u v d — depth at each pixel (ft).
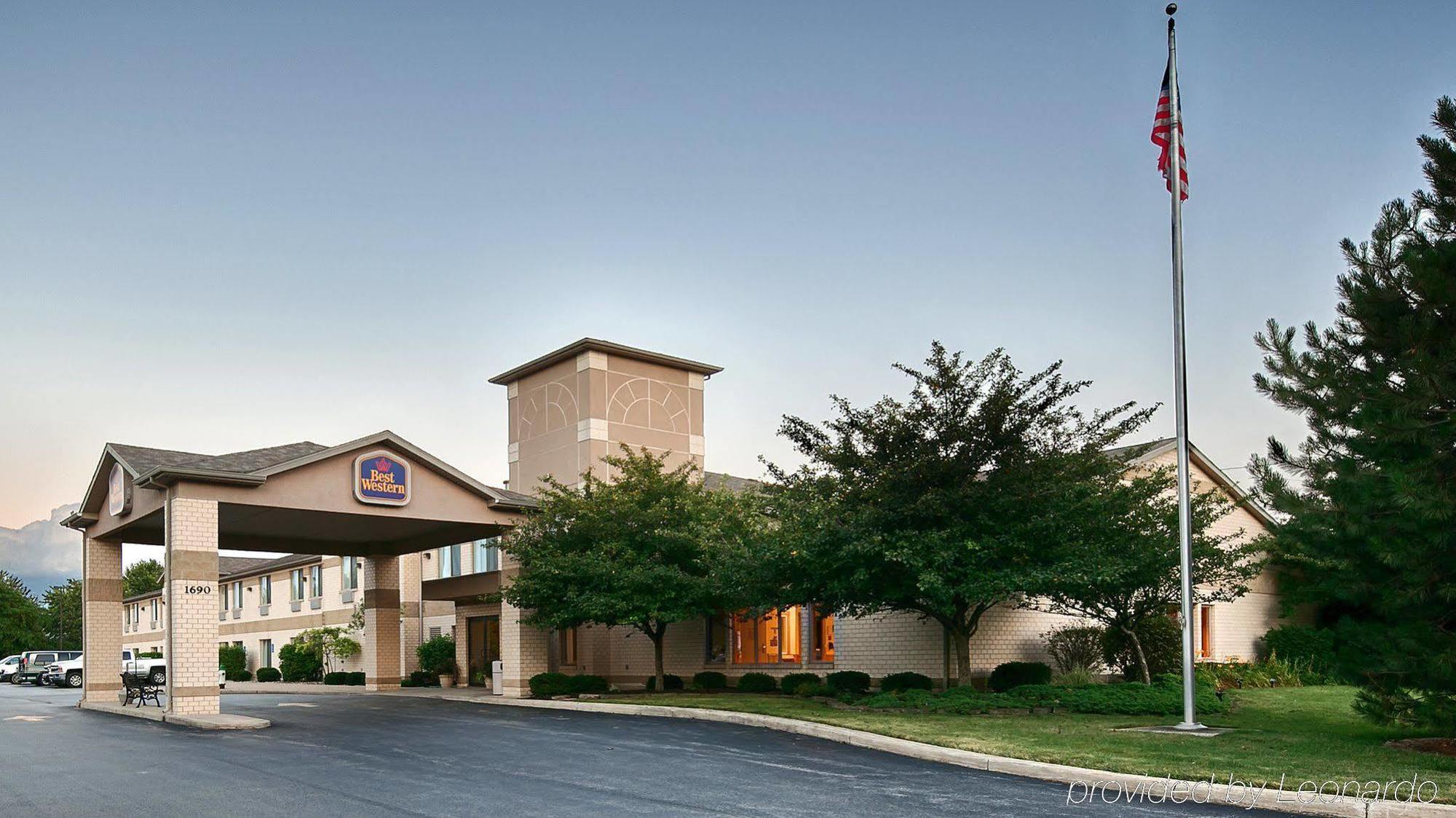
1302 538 49.08
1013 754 44.42
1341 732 53.11
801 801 36.78
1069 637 84.64
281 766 47.88
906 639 84.17
